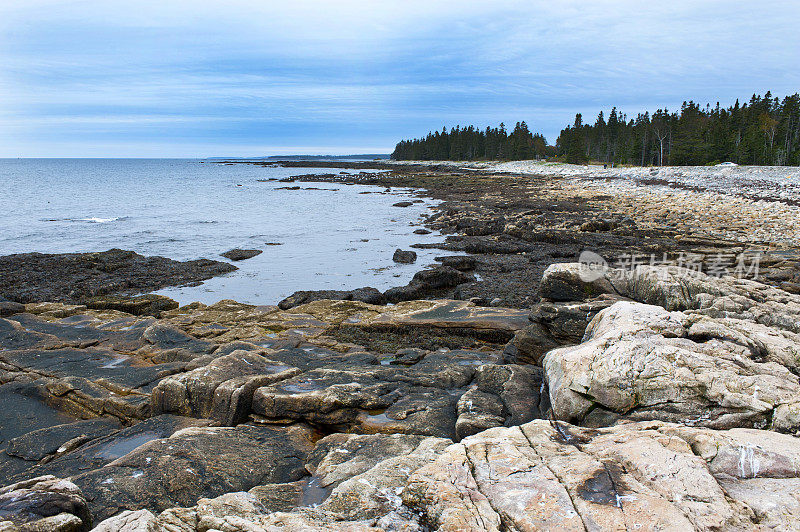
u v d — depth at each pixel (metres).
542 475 4.67
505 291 17.27
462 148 149.75
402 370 9.47
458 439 6.85
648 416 6.09
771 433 5.27
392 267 22.52
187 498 5.57
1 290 17.95
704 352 6.77
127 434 7.50
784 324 8.67
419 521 4.36
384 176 88.00
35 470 6.66
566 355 6.93
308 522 4.40
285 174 119.69
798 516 3.96
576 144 102.38
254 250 25.73
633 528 3.90
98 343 11.97
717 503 4.14
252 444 6.83
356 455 6.08
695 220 29.67
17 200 54.50
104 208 47.00
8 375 9.98
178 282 19.86
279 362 9.70
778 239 23.52
